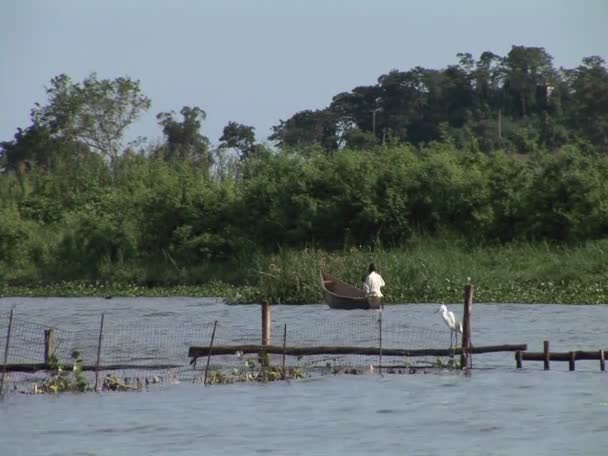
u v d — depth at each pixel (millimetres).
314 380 91312
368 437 71062
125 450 68688
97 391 87938
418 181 191500
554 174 187000
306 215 194000
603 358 92375
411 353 93375
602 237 180875
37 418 78000
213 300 167625
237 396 84812
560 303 148375
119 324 132875
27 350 111000
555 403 80125
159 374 94875
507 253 178250
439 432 72125
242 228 199500
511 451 67125
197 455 67250
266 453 67562
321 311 142875
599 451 66750
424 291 155875
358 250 181125
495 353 103938
